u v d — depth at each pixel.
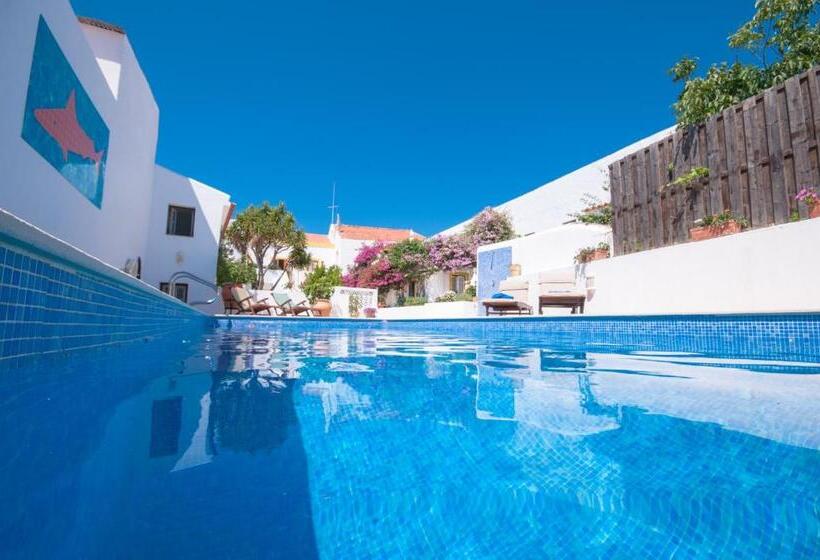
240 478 1.14
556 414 1.86
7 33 4.50
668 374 2.92
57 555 0.74
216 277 13.65
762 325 4.60
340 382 2.60
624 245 8.83
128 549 0.79
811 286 4.83
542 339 6.33
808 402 2.06
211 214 13.60
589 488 1.13
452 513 0.99
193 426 1.56
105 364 2.75
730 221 6.19
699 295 6.22
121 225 8.86
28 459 1.15
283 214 16.88
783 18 7.84
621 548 0.86
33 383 1.95
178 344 4.64
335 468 1.24
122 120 8.44
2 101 4.48
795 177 5.82
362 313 17.61
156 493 1.02
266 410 1.86
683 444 1.46
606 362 3.59
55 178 5.71
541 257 12.84
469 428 1.64
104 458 1.19
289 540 0.85
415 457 1.34
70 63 5.94
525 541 0.88
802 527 0.93
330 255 32.53
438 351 4.59
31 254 1.91
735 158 6.64
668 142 7.91
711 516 0.98
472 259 19.17
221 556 0.78
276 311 14.97
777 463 1.28
